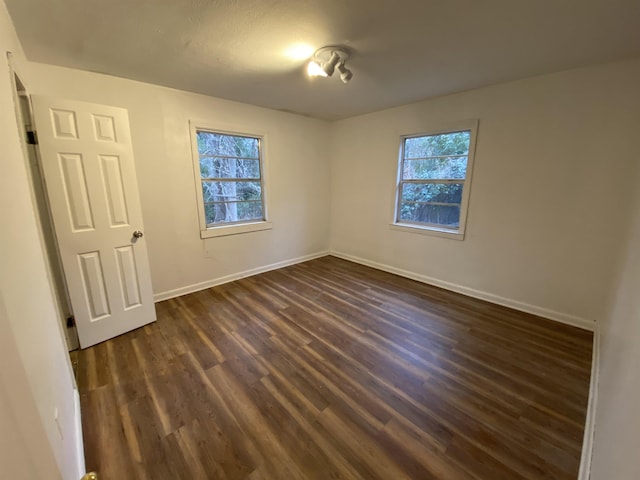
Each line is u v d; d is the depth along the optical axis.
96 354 2.17
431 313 2.85
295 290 3.43
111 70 2.44
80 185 2.12
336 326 2.60
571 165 2.48
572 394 1.77
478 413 1.63
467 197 3.16
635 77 2.14
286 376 1.93
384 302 3.10
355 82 2.74
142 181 2.86
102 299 2.30
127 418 1.59
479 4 1.52
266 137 3.78
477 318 2.75
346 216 4.63
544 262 2.73
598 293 2.46
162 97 2.87
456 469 1.32
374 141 4.02
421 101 3.39
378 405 1.69
